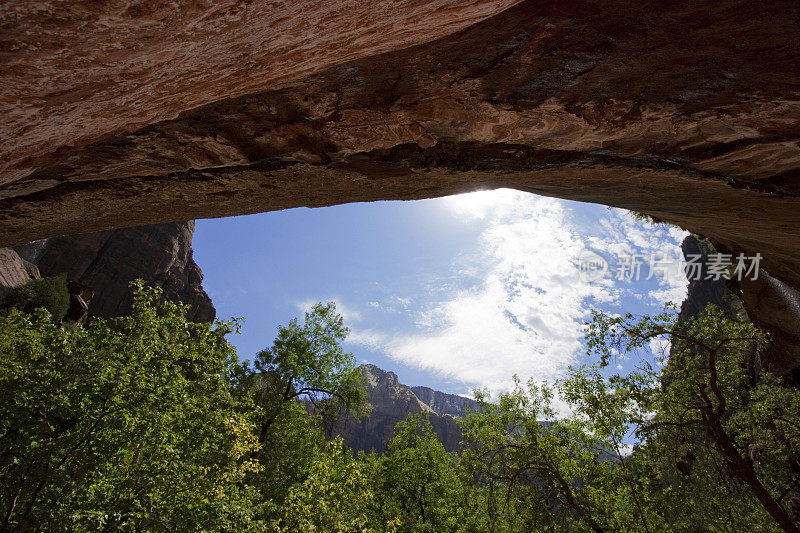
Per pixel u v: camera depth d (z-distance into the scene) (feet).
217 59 4.81
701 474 36.35
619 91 10.72
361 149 12.83
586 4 8.18
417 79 10.19
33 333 21.86
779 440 36.70
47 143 5.50
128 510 21.07
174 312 26.71
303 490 27.32
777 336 47.21
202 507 22.93
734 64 9.59
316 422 61.16
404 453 62.95
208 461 26.14
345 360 65.16
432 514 57.21
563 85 10.49
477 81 10.28
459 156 14.56
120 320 25.72
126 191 12.99
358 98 10.70
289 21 4.36
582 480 39.70
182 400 24.35
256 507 27.55
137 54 3.97
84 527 19.01
